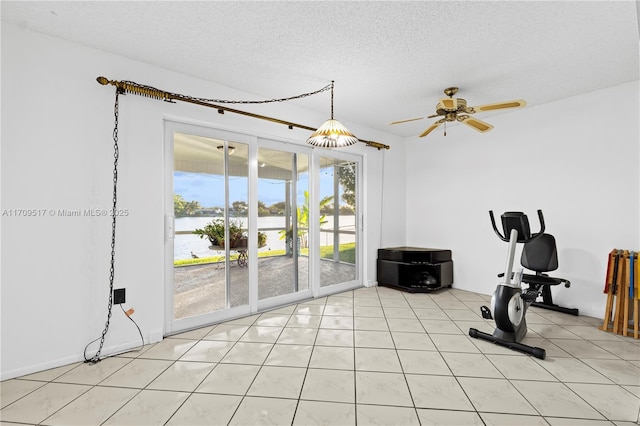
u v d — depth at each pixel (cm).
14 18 200
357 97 341
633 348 252
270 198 362
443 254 443
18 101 206
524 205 379
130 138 252
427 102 358
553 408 174
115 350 243
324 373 212
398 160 510
